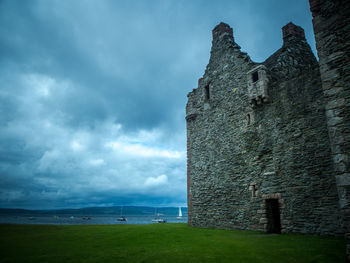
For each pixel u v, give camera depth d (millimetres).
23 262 6594
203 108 20609
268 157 14070
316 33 8375
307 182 11844
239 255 7402
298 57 17047
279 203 12930
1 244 9336
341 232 10250
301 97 12781
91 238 11117
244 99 16453
